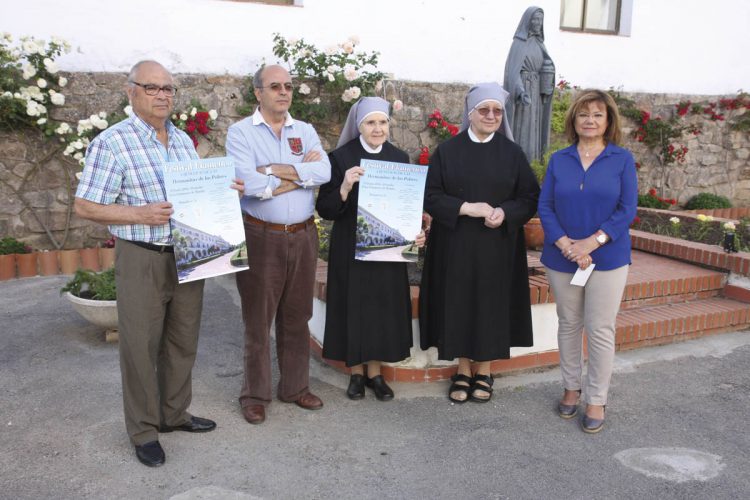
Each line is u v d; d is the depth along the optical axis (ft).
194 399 12.25
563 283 11.25
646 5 29.60
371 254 11.44
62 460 9.89
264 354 11.30
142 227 9.15
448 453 10.48
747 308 17.17
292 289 11.22
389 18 24.75
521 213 11.72
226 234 9.70
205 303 18.37
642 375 14.01
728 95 32.76
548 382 13.51
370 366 12.80
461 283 11.91
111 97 21.09
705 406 12.46
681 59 31.12
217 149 22.90
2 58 19.22
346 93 23.25
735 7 31.73
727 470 10.09
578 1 29.45
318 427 11.28
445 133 25.79
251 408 11.36
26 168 20.65
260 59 23.06
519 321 12.62
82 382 12.75
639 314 16.43
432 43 25.64
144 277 9.27
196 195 9.30
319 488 9.36
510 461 10.26
